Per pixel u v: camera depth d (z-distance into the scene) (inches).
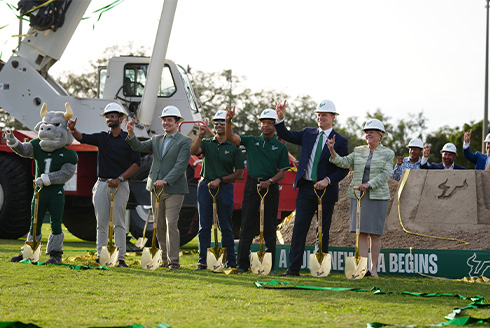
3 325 206.8
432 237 434.0
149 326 217.2
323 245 388.2
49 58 631.8
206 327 216.2
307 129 390.3
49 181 408.8
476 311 251.8
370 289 315.6
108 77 630.5
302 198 382.3
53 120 416.2
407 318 236.7
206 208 405.7
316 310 250.8
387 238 443.5
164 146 405.7
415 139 542.3
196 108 650.2
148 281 330.3
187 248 609.6
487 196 442.3
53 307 251.8
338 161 376.2
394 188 469.7
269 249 401.7
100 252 408.2
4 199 587.5
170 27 597.6
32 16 613.3
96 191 410.9
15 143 410.3
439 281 368.8
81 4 627.2
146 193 559.8
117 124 410.3
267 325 220.8
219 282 331.9
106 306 254.8
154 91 605.9
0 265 385.1
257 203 397.7
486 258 389.7
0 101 628.7
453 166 529.3
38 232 418.3
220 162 401.7
